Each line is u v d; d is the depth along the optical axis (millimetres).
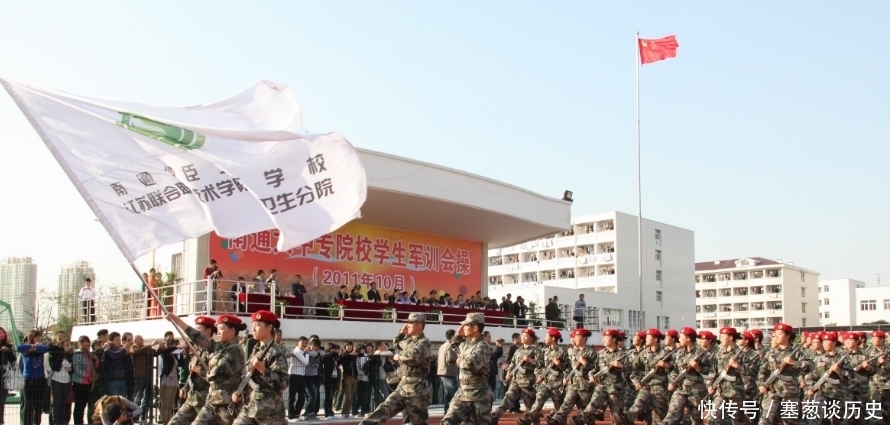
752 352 16188
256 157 11109
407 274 35281
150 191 10766
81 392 16609
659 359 17000
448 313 32250
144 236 10648
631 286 79375
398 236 35188
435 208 31500
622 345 17484
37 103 10422
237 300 24797
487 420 13820
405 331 13781
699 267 111812
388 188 28438
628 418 16938
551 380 17312
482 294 38531
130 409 11438
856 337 18391
